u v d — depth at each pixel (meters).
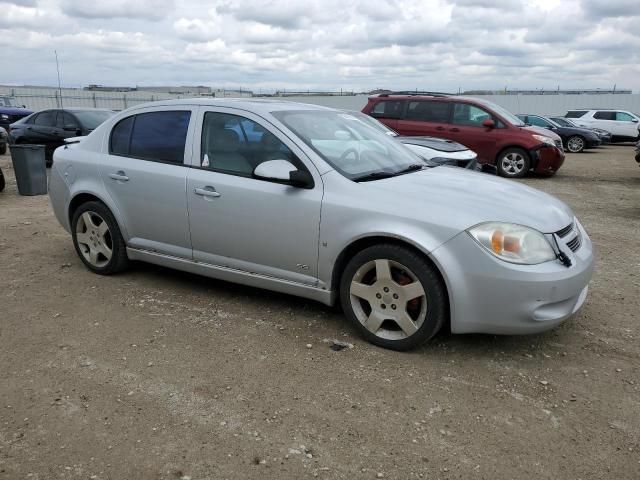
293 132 3.89
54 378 3.23
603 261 5.76
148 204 4.48
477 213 3.32
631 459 2.55
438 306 3.36
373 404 2.97
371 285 3.57
